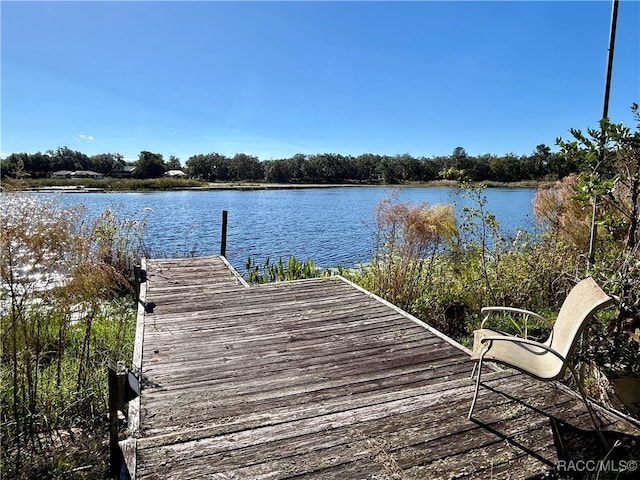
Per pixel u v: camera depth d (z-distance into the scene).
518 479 1.88
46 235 3.06
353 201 33.97
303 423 2.29
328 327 4.30
